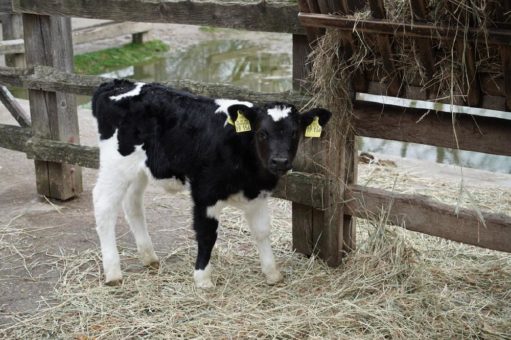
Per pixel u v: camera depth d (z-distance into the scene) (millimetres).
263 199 4125
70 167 5828
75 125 5844
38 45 5473
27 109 8555
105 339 3734
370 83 4086
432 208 4102
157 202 5852
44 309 4051
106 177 4273
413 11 3412
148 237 4547
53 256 4789
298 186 4531
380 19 3559
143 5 4797
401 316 3871
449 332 3734
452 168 6746
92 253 4824
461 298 4090
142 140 4176
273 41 14344
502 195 5891
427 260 4594
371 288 4168
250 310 3988
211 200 4039
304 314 3932
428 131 4004
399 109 4066
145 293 4184
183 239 5102
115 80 4379
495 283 4281
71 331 3828
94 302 4113
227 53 13289
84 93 5285
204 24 4582
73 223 5398
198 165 4016
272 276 4309
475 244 4004
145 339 3725
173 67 12242
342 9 3732
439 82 3713
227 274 4457
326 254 4625
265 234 4234
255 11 4352
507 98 3529
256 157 3893
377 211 4309
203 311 3977
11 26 9680
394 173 6445
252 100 4512
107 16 4992
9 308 4090
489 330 3734
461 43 3385
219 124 3977
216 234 4156
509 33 3182
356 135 4293
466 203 5691
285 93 4398
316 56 4066
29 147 5719
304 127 3900
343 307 3979
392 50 3740
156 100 4168
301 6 3883
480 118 3811
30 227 5309
